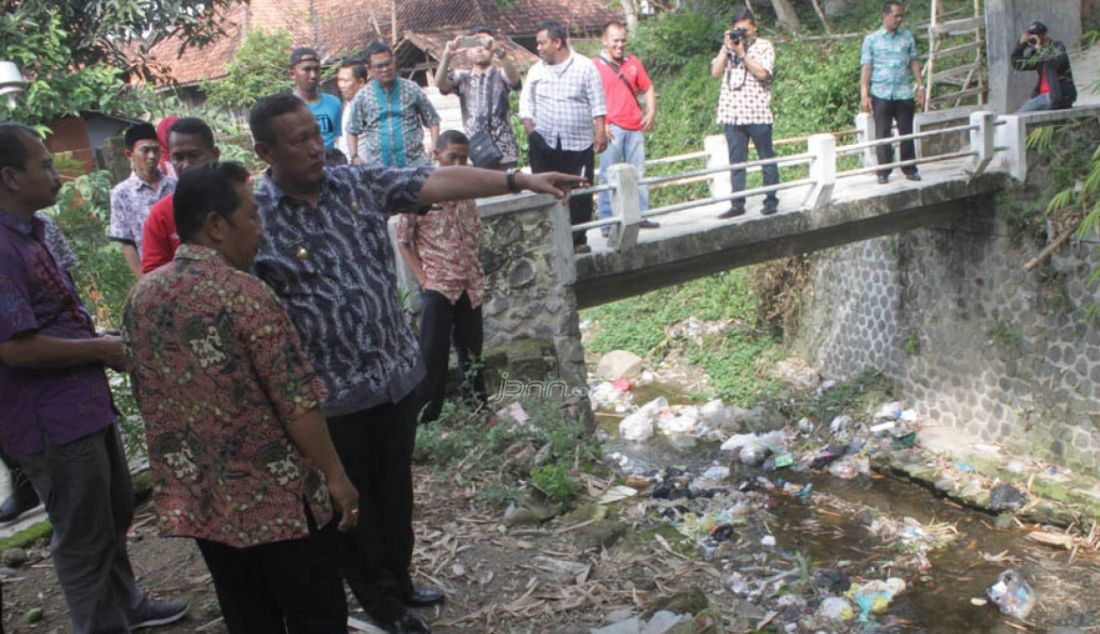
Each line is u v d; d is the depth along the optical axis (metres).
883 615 6.42
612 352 13.10
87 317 3.17
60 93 10.55
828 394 10.88
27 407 2.91
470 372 6.05
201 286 2.27
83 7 11.53
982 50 11.74
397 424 3.19
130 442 4.97
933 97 11.84
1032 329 8.86
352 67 7.85
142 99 11.55
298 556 2.54
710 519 7.68
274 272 2.85
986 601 6.68
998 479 8.62
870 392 10.69
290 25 19.53
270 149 2.78
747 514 8.01
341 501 2.48
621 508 5.19
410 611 3.48
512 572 4.16
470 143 6.07
